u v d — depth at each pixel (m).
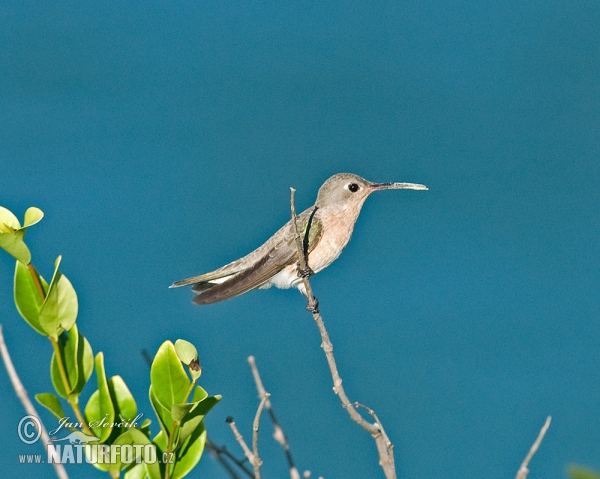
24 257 7.78
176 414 7.95
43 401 7.69
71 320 7.83
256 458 8.22
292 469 8.55
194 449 8.41
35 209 7.94
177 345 8.22
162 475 8.25
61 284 7.81
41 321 7.73
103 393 8.01
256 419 8.17
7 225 7.89
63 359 7.91
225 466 8.67
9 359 7.25
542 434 8.10
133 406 8.40
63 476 7.18
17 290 7.83
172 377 8.20
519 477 8.09
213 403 8.26
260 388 8.26
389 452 9.77
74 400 7.89
